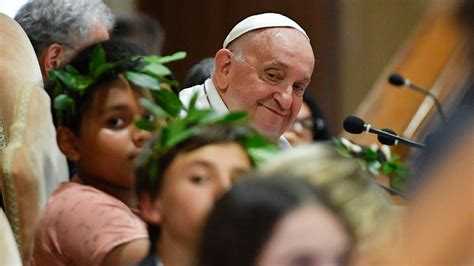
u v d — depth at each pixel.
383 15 18.16
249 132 3.97
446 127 2.55
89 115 5.61
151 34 11.50
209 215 2.83
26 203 6.28
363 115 14.97
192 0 17.48
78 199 5.44
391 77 9.43
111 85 5.57
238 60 8.06
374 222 2.77
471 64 2.88
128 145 5.57
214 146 3.92
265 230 2.73
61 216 5.43
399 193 3.79
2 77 6.54
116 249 5.21
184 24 17.50
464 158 2.48
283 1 17.62
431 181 2.49
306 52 8.07
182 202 3.80
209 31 17.52
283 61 7.95
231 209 2.77
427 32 15.26
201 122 4.06
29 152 6.34
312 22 17.72
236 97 8.02
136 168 4.10
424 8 17.98
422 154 2.60
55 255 5.41
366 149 7.18
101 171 5.66
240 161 3.87
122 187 5.67
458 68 2.98
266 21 8.10
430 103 13.48
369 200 2.80
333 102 17.81
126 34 11.37
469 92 2.74
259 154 3.89
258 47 7.99
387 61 18.00
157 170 3.96
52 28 8.50
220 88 8.11
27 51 6.88
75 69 5.73
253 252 2.73
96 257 5.21
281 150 4.04
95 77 5.59
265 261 2.72
